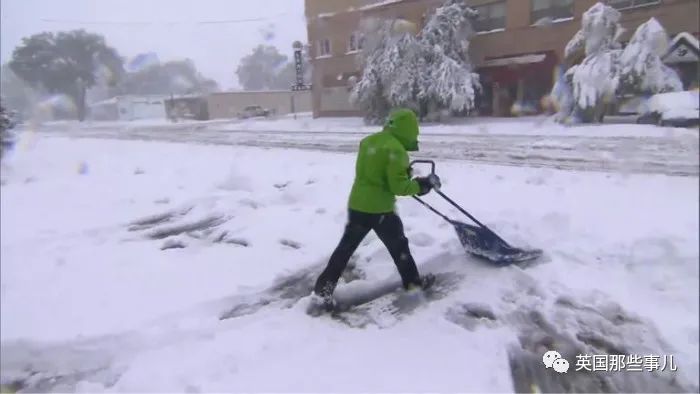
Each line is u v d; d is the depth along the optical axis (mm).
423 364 3168
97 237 6488
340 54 31109
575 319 3602
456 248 4879
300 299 4203
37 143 21656
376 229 3891
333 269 3910
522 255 4352
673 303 3648
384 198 3768
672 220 5004
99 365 3434
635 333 3402
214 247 5688
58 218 7559
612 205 5746
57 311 4215
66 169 12930
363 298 4125
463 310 3818
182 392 3018
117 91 59000
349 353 3324
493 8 23422
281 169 10391
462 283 4219
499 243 4297
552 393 2898
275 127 25656
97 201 8656
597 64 16766
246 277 4711
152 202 8281
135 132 28031
